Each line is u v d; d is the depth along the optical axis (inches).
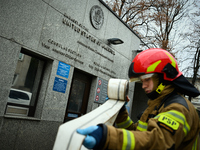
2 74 134.9
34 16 154.0
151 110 51.1
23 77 164.7
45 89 169.8
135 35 313.7
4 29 135.0
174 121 36.6
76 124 32.5
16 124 145.7
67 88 187.3
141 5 495.8
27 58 164.7
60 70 178.9
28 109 165.5
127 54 291.1
